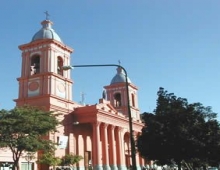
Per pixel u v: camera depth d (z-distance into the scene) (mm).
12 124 30469
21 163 37312
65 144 45406
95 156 48312
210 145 27828
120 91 71750
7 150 35500
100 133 52312
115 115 55562
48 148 33281
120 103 71250
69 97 50406
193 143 26891
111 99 72125
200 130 27797
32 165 39156
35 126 31734
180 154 27641
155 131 28297
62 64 50594
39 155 39219
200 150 27469
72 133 49469
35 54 49344
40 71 47781
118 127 57312
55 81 47750
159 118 28656
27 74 48719
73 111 50625
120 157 56344
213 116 29234
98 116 50250
